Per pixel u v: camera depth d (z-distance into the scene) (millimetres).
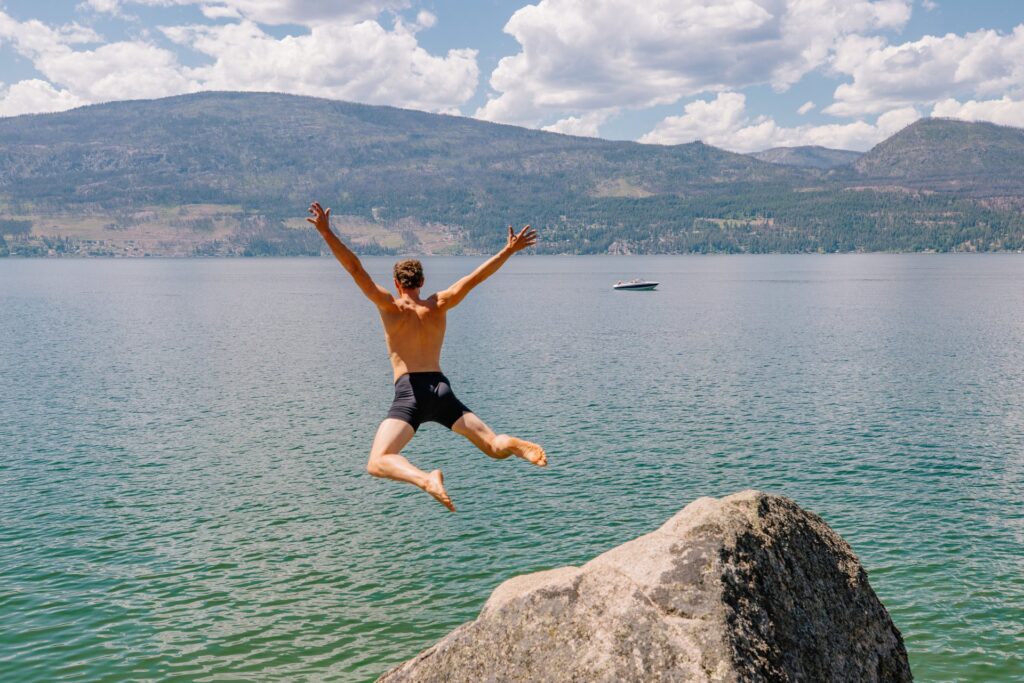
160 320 111938
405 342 7043
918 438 36625
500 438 6727
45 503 28109
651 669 7117
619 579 7727
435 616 19906
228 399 48906
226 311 130250
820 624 7812
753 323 100688
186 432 39531
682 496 28547
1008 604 19734
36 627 19203
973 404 44781
